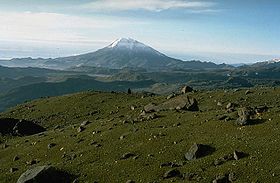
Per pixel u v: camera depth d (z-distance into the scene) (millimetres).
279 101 87062
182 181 39562
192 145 46969
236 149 43812
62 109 115875
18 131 85250
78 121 101188
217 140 47625
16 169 53781
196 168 41844
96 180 44531
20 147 66312
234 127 51031
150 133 55562
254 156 41156
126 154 49500
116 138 57562
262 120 51656
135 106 101125
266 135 46062
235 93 98250
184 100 73250
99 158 51062
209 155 44281
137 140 54188
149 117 65375
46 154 58156
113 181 43375
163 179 41250
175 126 57406
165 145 50125
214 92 103438
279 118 50844
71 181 45875
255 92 98438
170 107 73500
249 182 36625
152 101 102938
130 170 45000
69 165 50219
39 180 45406
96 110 108375
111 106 109812
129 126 62219
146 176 42594
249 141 45156
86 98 124438
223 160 42156
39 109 121750
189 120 59375
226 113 59125
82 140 60719
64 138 65125
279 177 36156
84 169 48219
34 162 55562
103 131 63125
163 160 45875
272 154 40656
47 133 75312
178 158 45781
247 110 55375
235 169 39312
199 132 52156
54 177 46406
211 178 39062
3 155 63969
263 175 37031
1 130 86375
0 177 51000
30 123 88938
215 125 53406
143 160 46969
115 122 68625
